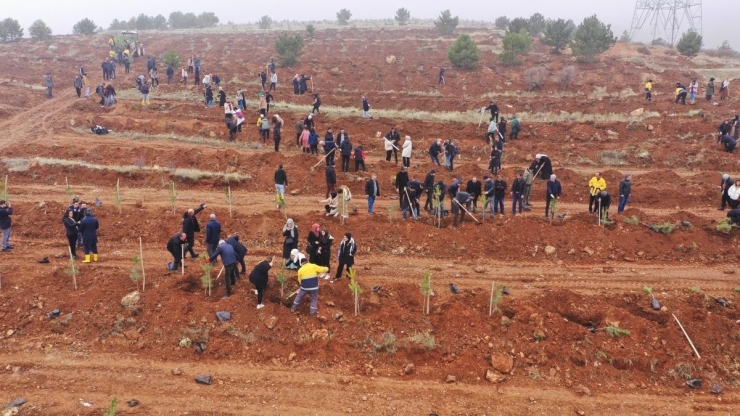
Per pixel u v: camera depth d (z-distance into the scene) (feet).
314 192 68.80
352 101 122.01
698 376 34.55
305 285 38.06
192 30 232.32
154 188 69.41
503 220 57.41
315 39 196.34
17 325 37.50
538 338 36.94
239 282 43.70
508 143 93.50
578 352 35.73
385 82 138.31
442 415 30.63
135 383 32.76
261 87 129.59
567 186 71.77
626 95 122.93
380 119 103.81
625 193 60.34
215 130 95.76
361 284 44.57
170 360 35.14
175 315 38.09
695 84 112.78
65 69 149.89
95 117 100.68
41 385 32.27
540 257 51.37
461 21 259.60
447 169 77.61
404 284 44.14
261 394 32.12
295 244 46.39
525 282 46.47
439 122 103.81
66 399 31.07
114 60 153.58
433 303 41.09
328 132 75.51
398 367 35.06
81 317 38.04
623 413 31.42
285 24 248.93
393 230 54.13
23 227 54.60
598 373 34.58
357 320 38.58
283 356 35.78
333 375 34.12
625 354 35.76
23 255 48.98
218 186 70.33
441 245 52.39
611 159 86.12
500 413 31.04
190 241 47.70
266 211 59.93
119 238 53.72
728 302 42.55
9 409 29.71
